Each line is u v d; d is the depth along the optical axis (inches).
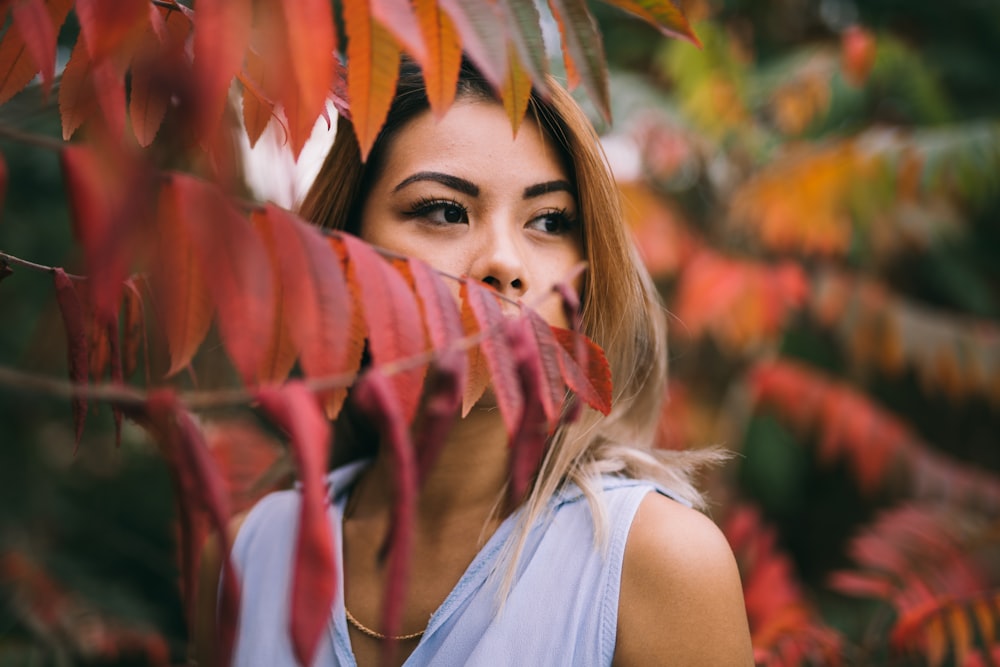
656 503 37.1
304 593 15.4
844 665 66.8
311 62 17.1
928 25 139.9
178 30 24.5
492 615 36.8
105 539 110.7
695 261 103.3
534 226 37.6
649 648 34.9
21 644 81.9
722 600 34.8
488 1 18.6
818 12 142.7
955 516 72.7
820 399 94.4
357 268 20.0
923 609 58.8
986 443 136.9
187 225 16.8
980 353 97.8
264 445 71.8
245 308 17.3
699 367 117.4
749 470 116.6
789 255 117.3
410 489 16.8
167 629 105.7
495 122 35.7
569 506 38.7
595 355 23.3
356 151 38.4
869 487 92.6
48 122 38.0
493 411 39.0
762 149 117.2
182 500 19.4
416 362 18.8
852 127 130.8
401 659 39.5
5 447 105.5
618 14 134.8
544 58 19.7
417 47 16.8
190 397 17.0
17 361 96.2
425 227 35.7
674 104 119.4
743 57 127.6
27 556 92.7
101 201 15.4
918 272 132.6
